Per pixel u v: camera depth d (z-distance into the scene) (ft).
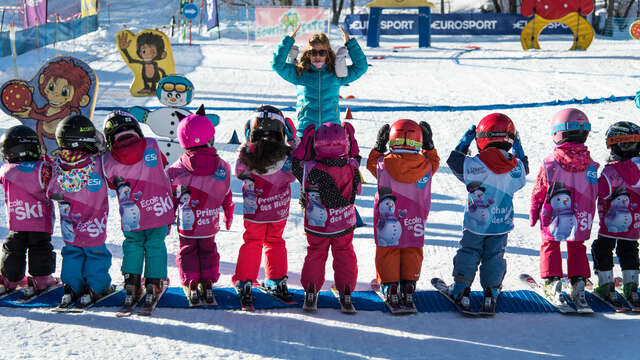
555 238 16.34
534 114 46.52
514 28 129.18
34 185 15.81
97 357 12.69
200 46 105.29
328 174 15.56
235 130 41.32
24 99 26.50
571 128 16.20
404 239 16.05
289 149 16.43
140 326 14.56
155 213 15.57
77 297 15.79
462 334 14.64
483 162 15.74
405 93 58.85
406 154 16.02
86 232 15.46
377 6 107.24
